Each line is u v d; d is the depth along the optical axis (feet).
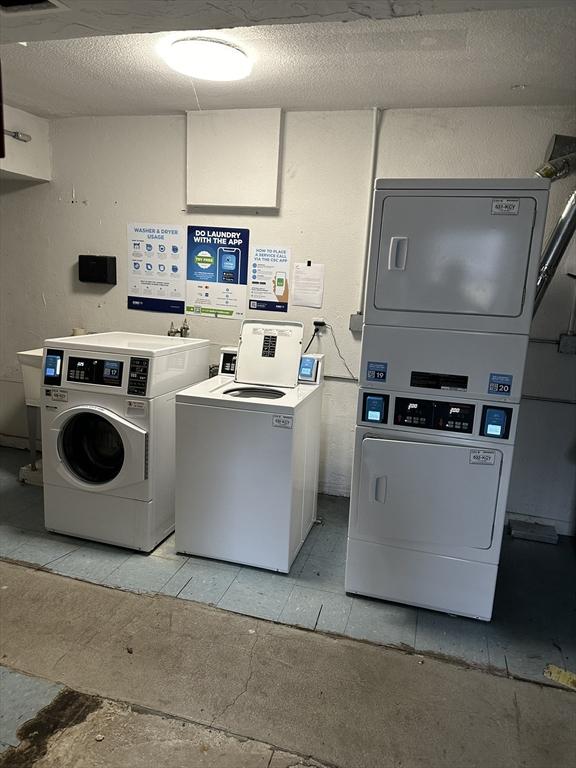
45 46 7.45
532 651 6.73
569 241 8.43
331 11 4.78
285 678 6.09
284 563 8.18
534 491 10.18
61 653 6.33
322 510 10.67
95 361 8.43
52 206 11.98
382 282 6.89
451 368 6.81
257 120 10.11
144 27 5.28
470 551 7.11
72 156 11.60
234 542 8.34
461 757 5.18
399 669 6.31
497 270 6.49
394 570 7.47
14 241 12.40
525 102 8.94
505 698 5.92
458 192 6.48
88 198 11.69
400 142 9.75
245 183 10.43
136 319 11.89
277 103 9.72
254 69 8.02
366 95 9.01
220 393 8.52
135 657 6.31
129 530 8.62
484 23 6.25
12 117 10.65
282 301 10.89
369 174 9.98
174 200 11.13
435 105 9.34
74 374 8.50
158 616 7.07
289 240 10.64
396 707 5.74
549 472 10.05
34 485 11.08
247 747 5.19
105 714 5.49
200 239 11.12
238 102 9.78
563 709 5.80
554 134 9.02
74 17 5.05
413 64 7.57
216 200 10.66
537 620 7.41
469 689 6.04
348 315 10.60
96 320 12.18
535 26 6.27
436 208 6.57
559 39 6.57
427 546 7.27
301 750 5.19
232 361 9.86
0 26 5.30
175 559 8.52
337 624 7.09
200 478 8.27
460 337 6.72
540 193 6.25
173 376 8.88
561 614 7.59
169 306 11.60
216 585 7.85
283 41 6.96
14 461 12.38
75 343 8.66
